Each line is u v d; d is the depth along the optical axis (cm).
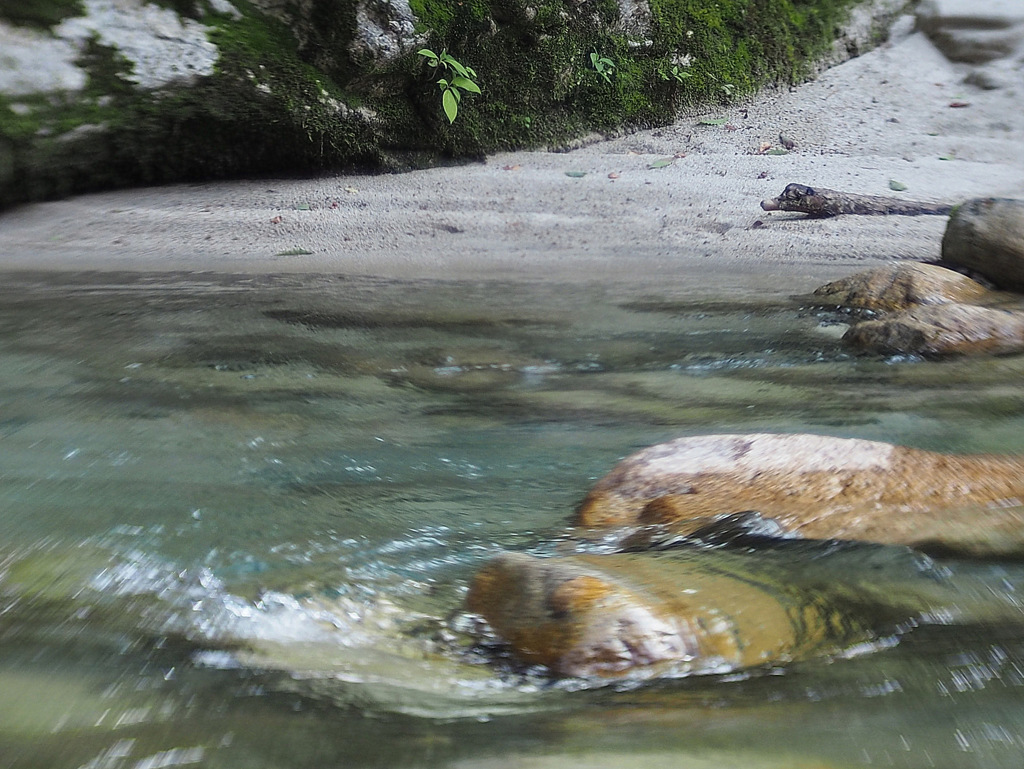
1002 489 283
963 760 160
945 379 441
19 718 175
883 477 286
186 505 284
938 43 1225
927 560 240
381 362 465
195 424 367
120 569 239
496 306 599
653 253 765
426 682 191
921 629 208
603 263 735
